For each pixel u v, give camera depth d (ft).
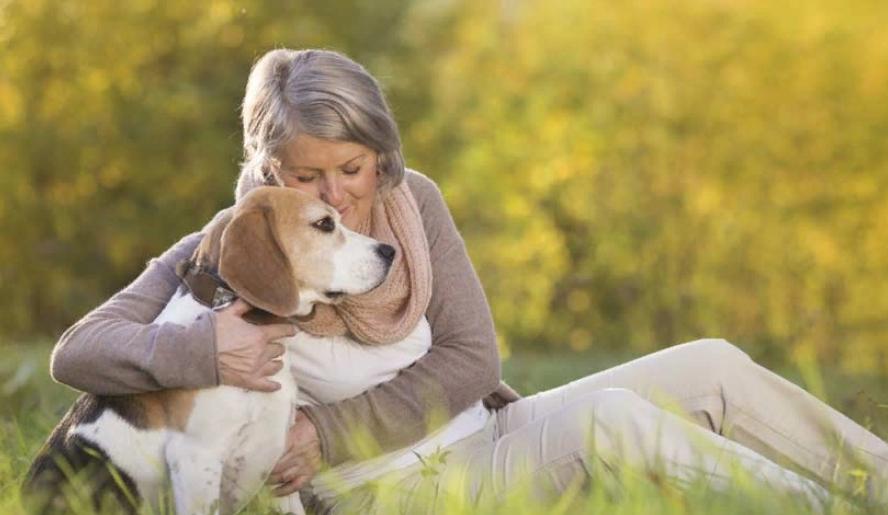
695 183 44.96
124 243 47.88
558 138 46.29
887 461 11.88
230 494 12.04
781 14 45.91
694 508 10.11
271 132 12.12
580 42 47.34
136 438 11.71
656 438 11.05
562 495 11.35
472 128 48.26
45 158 47.21
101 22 47.70
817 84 44.62
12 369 23.47
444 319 12.53
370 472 12.07
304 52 12.44
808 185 44.45
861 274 43.09
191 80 48.60
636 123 45.70
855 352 41.39
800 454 12.23
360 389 12.17
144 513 11.16
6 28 46.50
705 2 46.32
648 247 44.96
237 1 48.47
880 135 43.98
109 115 47.39
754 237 43.93
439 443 12.17
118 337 11.46
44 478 12.05
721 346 12.62
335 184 12.22
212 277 11.91
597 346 45.60
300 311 12.13
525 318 46.34
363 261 12.12
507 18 49.65
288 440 11.93
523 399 13.07
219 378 11.39
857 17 45.91
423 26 51.62
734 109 45.03
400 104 50.06
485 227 47.67
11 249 47.52
